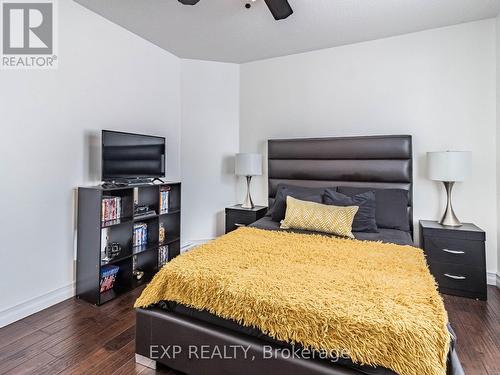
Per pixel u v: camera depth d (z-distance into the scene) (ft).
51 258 7.36
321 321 3.70
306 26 9.12
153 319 5.02
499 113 8.42
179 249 10.69
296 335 3.83
